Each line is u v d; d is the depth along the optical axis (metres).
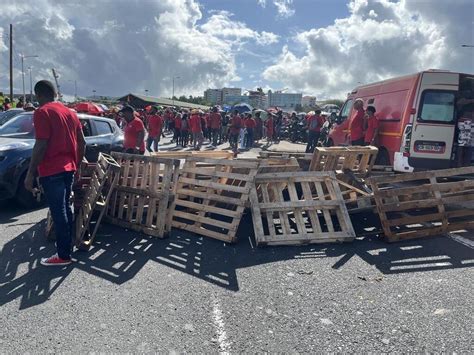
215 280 3.55
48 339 2.58
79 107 18.48
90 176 5.07
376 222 5.66
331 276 3.68
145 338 2.61
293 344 2.58
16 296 3.16
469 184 5.06
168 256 4.14
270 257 4.18
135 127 6.99
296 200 4.86
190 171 5.32
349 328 2.79
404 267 3.94
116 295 3.21
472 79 6.75
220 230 5.11
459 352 2.52
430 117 6.74
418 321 2.89
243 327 2.77
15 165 5.66
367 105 8.93
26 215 5.61
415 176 4.99
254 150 16.77
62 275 3.59
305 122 21.16
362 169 6.43
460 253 4.34
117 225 5.20
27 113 7.13
